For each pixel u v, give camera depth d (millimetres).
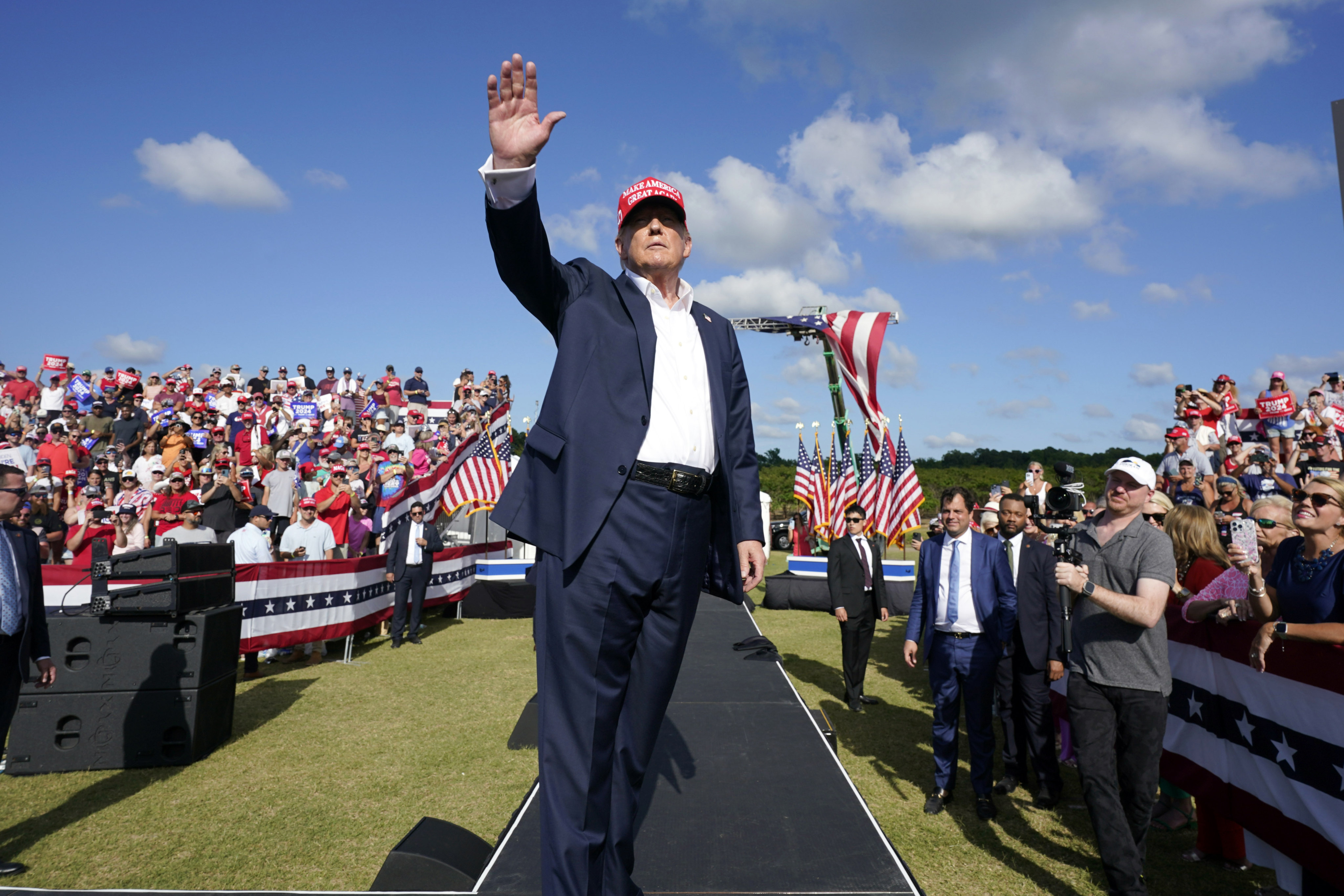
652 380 1874
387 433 17812
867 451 16219
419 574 10406
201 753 5742
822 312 18016
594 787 1809
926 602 5098
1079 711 3387
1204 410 10828
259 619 8266
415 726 6645
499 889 2619
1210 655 4043
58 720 5566
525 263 1734
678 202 2021
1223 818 3963
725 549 2025
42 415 18469
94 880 3879
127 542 9992
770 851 2932
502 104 1614
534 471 1894
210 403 18219
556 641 1825
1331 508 3287
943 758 4926
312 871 4000
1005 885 3922
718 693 5785
